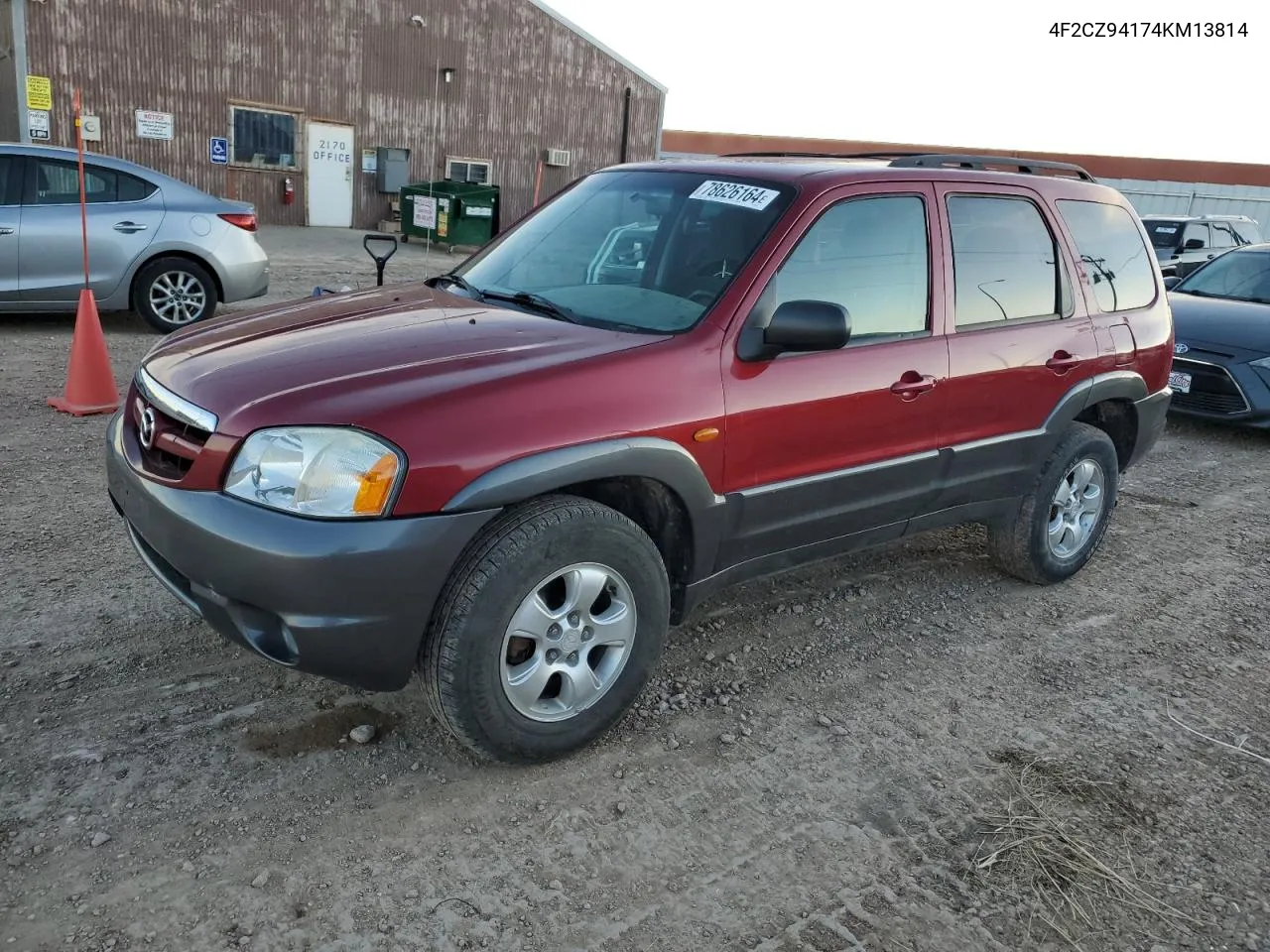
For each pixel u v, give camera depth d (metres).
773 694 3.51
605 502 3.16
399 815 2.70
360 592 2.52
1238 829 2.96
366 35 21.80
